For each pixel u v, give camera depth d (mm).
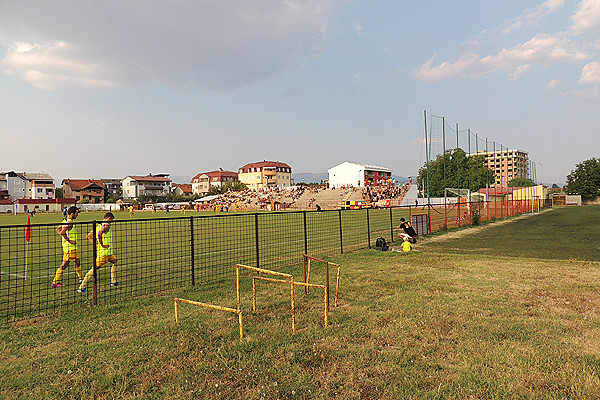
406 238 14773
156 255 12711
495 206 30312
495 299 6527
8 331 5293
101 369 4086
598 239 15758
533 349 4387
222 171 138000
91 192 103188
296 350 4398
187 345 4609
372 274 8867
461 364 4062
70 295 7457
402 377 3781
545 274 8586
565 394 3406
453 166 49688
